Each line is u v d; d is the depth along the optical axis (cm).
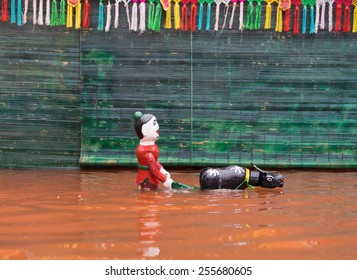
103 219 664
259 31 1384
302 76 1395
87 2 1373
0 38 1383
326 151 1410
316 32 1382
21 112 1402
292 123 1405
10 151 1410
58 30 1386
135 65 1393
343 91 1400
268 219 667
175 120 1403
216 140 1407
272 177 962
